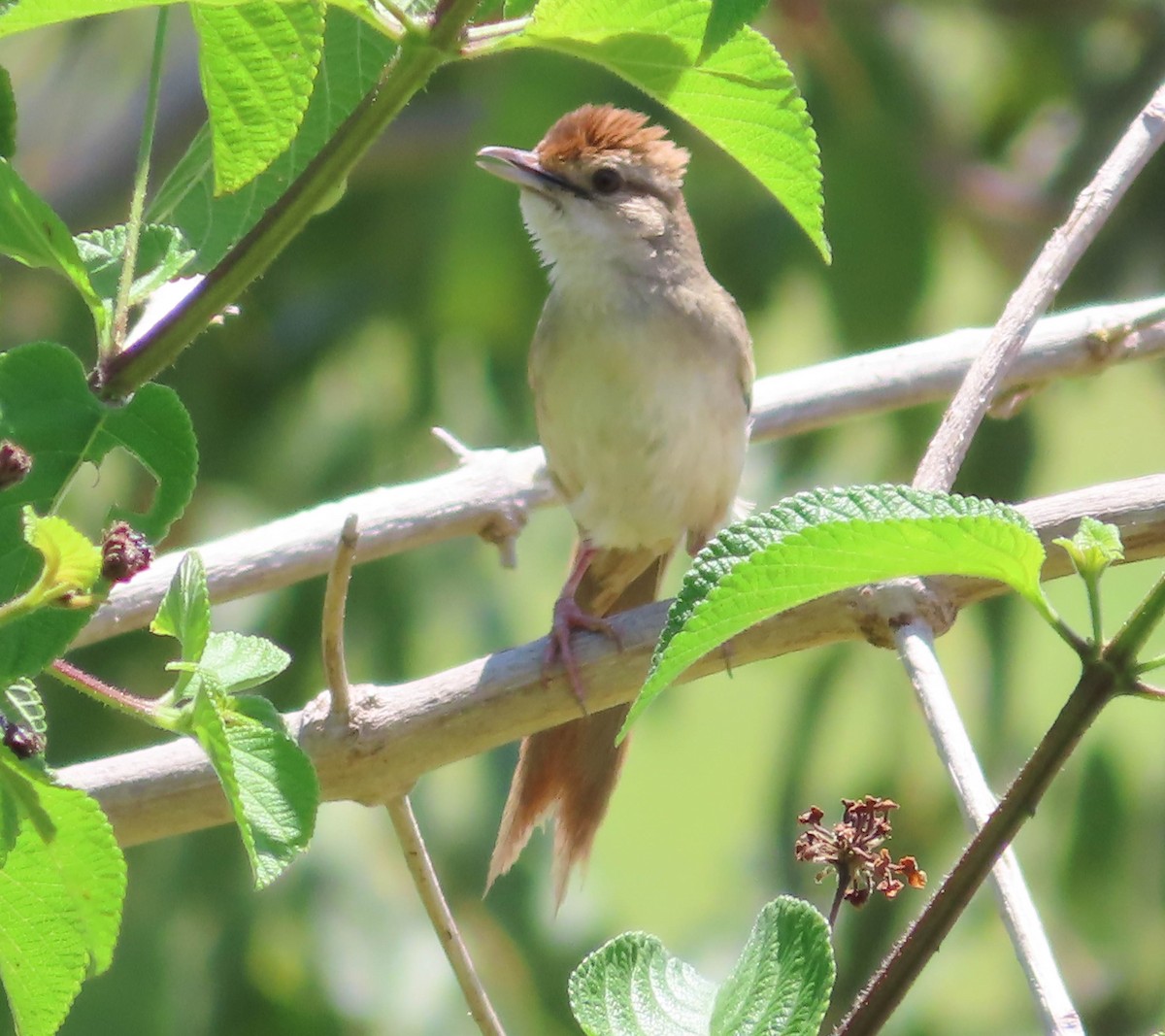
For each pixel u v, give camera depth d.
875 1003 4.00
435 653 12.03
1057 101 14.64
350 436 12.53
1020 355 8.61
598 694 6.27
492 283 12.35
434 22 4.41
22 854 4.30
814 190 4.88
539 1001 11.27
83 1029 10.09
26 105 15.39
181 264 4.88
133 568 4.12
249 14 4.34
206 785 6.00
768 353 14.24
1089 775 12.54
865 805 4.53
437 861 11.37
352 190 13.25
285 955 10.74
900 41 13.59
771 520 3.86
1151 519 5.83
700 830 16.27
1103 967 12.34
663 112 12.30
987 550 3.83
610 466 9.23
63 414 4.62
